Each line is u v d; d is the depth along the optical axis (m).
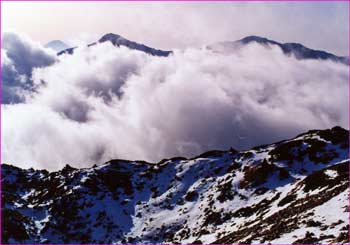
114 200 162.75
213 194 149.12
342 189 85.06
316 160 143.25
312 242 58.88
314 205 83.31
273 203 118.94
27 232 138.25
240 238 88.19
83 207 156.38
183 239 127.00
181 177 169.50
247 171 151.50
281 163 146.00
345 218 66.12
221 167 168.50
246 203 133.75
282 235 69.81
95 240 139.25
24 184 185.25
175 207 151.50
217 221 129.00
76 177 176.75
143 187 170.88
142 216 151.00
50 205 159.25
